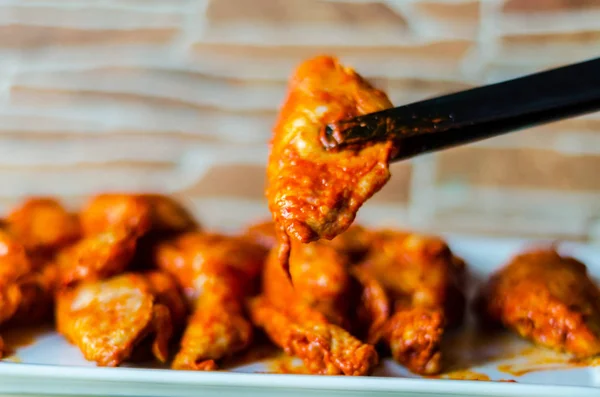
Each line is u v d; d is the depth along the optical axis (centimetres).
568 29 71
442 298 56
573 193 75
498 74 72
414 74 73
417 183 75
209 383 48
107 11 73
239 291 56
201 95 75
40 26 73
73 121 76
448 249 58
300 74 49
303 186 46
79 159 76
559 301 54
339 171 46
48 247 58
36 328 56
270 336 54
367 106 48
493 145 74
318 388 48
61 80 74
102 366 50
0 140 76
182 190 77
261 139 75
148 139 76
